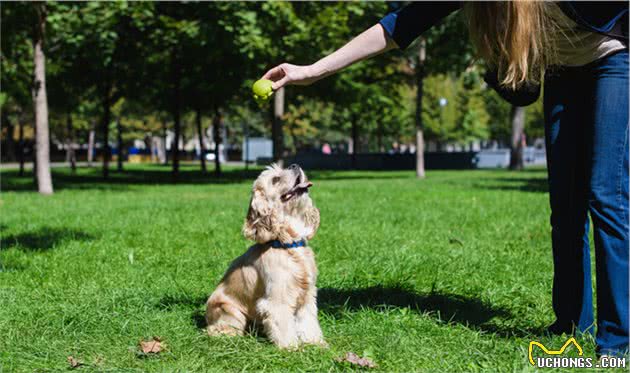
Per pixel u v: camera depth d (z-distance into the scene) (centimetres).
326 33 2269
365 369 386
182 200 1515
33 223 1054
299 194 433
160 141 7244
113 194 1758
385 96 3127
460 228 945
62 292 583
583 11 384
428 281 600
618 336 392
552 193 433
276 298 425
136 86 2809
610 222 395
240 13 2070
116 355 417
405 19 429
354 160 4362
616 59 392
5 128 4994
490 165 4666
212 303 467
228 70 2456
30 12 1834
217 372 382
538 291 561
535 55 380
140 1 2127
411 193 1631
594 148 399
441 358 396
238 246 805
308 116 4481
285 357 405
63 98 2906
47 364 403
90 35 2152
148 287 599
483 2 382
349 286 585
